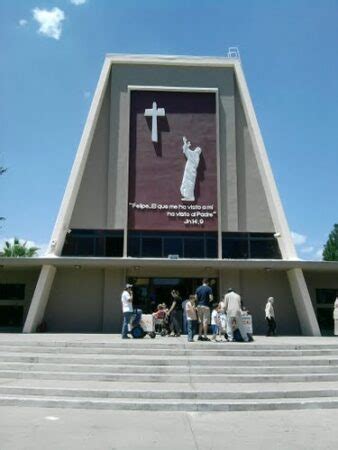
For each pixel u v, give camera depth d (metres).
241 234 26.42
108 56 27.52
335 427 8.35
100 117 27.17
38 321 24.11
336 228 60.84
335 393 10.85
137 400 10.05
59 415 9.10
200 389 10.84
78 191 26.20
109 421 8.68
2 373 12.38
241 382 12.12
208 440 7.46
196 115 27.38
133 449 6.92
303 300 24.47
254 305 25.86
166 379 12.05
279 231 25.98
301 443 7.30
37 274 27.02
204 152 27.03
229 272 25.95
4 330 25.52
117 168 26.48
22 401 9.91
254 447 7.08
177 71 27.80
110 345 15.01
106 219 26.09
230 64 27.91
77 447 6.97
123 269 25.81
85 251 25.69
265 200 26.88
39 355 13.96
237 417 9.12
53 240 24.66
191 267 25.30
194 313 16.95
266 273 26.25
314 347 15.45
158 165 26.70
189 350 14.52
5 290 26.89
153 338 19.03
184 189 26.45
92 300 25.59
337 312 23.67
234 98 27.80
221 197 26.64
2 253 46.53
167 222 26.19
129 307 18.89
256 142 27.06
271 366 13.28
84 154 26.20
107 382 11.85
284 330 25.62
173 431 8.01
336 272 27.83
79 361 13.30
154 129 26.91
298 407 9.93
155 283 26.05
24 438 7.41
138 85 27.47
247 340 17.73
